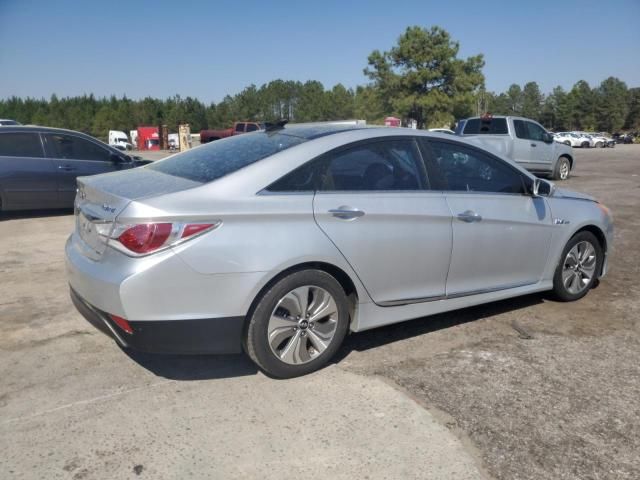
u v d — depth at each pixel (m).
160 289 2.91
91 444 2.70
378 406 3.08
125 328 2.97
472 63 47.00
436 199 3.84
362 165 3.61
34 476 2.46
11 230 7.87
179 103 78.12
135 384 3.29
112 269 2.97
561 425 2.93
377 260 3.55
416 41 45.88
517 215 4.29
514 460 2.64
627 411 3.08
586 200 4.97
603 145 51.66
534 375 3.48
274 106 76.62
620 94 93.25
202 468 2.54
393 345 3.92
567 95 95.19
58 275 5.52
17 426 2.84
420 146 3.93
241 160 3.42
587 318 4.51
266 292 3.19
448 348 3.88
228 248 3.03
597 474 2.56
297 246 3.20
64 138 8.98
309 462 2.59
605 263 5.14
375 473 2.53
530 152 14.76
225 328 3.09
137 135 57.41
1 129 8.47
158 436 2.77
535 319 4.47
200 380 3.36
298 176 3.34
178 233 2.93
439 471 2.55
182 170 3.57
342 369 3.53
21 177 8.51
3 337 3.95
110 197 3.13
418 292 3.83
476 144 4.25
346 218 3.40
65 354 3.69
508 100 110.69
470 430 2.87
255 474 2.50
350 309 3.62
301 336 3.35
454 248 3.92
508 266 4.32
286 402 3.11
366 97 53.03
